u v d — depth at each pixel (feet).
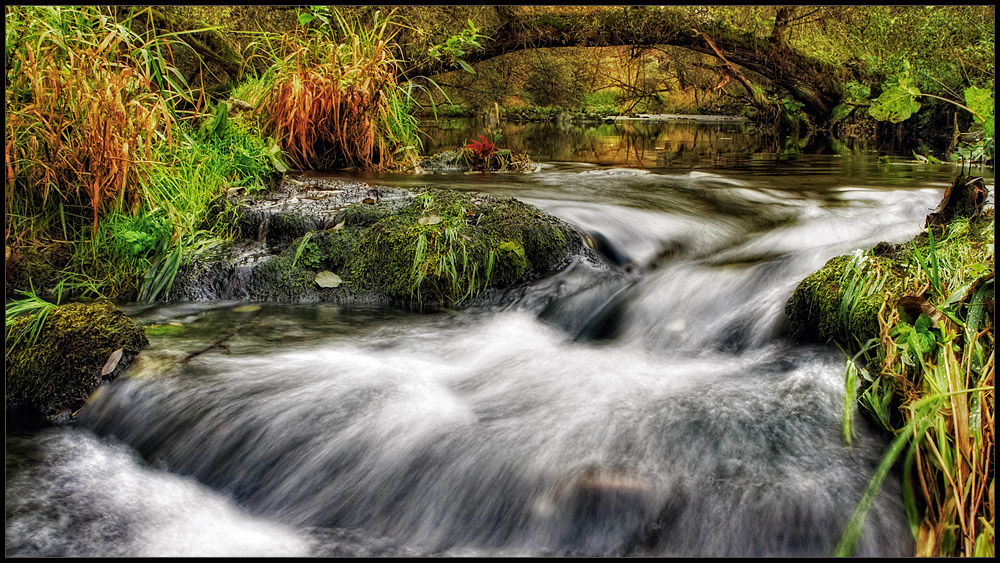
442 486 6.54
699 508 5.88
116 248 12.14
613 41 33.04
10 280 11.54
